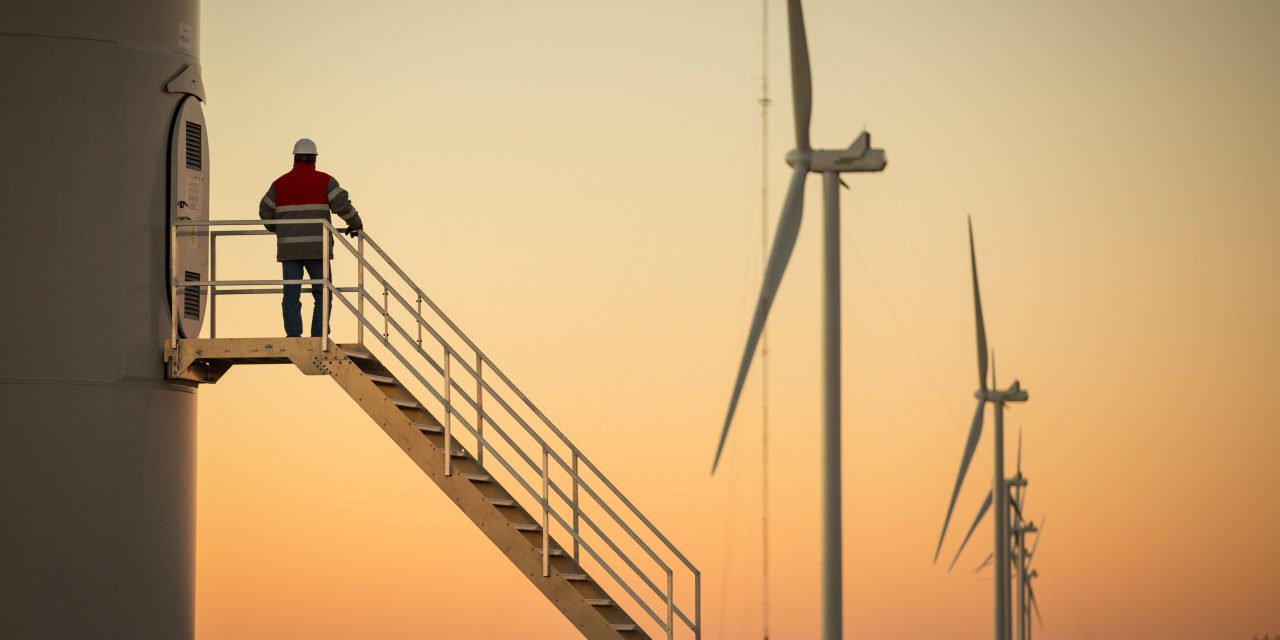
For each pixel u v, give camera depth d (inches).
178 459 1144.8
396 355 1101.1
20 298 1083.9
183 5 1172.5
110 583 1095.0
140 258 1116.5
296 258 1128.2
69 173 1096.8
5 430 1077.1
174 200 1136.8
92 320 1093.8
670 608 1071.0
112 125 1111.0
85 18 1109.7
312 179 1135.0
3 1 1095.6
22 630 1074.7
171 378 1127.6
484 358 1116.5
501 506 1097.4
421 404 1131.9
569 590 1056.8
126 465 1103.0
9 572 1074.7
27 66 1095.0
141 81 1129.4
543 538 1063.6
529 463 1089.4
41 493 1080.2
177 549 1144.2
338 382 1096.8
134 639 1107.3
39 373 1082.7
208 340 1123.9
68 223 1093.8
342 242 1120.8
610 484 1095.0
